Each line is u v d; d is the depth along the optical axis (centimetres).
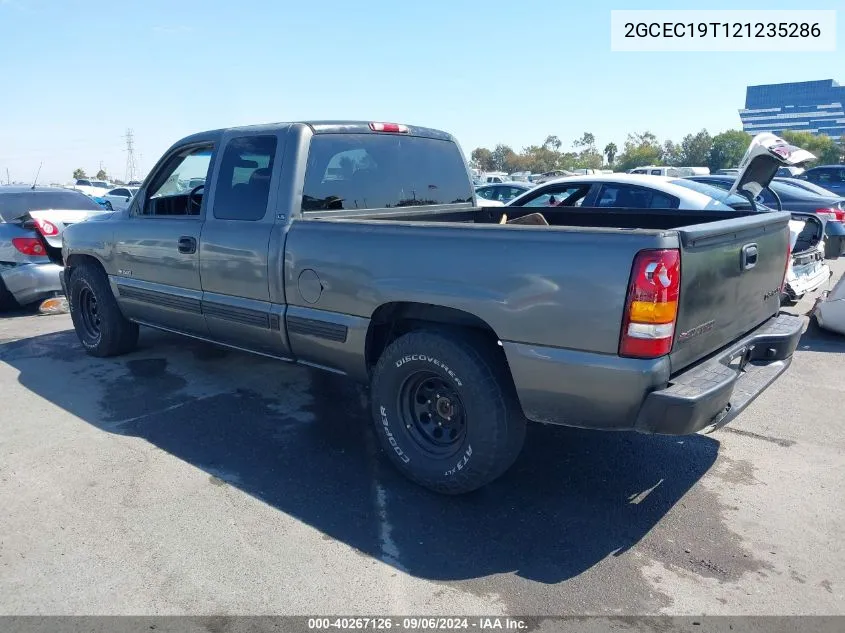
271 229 411
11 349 639
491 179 3325
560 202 801
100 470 384
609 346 287
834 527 327
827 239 1014
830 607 269
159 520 332
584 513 340
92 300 604
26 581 285
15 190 866
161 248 493
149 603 271
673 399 279
